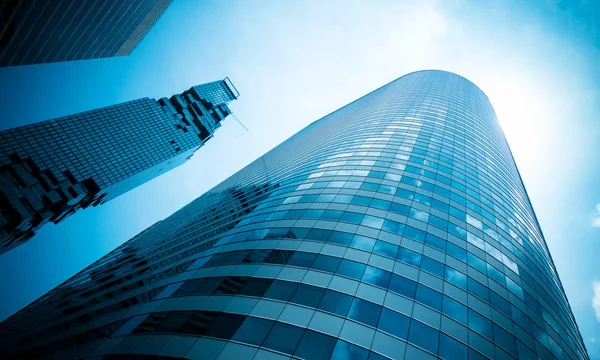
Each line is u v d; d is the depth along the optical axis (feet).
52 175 415.85
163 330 67.67
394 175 126.52
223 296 72.28
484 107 325.01
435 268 81.35
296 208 110.01
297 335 59.00
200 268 92.07
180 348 60.03
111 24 326.44
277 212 111.96
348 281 71.46
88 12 293.64
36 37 281.54
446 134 185.78
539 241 144.25
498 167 182.19
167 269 121.60
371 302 66.74
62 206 405.80
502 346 68.85
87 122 518.37
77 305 148.15
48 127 458.50
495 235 110.01
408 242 87.81
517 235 122.93
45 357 93.20
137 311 84.28
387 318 63.93
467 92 342.85
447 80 368.48
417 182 122.62
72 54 334.24
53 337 108.78
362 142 171.42
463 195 123.75
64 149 460.96
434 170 135.44
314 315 62.80
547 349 77.41
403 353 58.29
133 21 339.77
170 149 619.67
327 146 194.39
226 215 161.17
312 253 82.02
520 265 103.60
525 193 203.00
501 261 97.86
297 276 73.82
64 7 271.08
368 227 92.32
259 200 147.02
